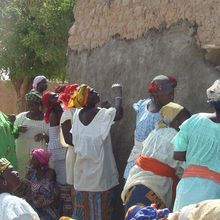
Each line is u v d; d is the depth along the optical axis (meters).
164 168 4.81
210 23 5.55
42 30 16.31
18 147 7.35
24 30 16.67
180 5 5.96
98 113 5.97
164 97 5.25
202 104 5.59
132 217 3.66
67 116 6.28
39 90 7.74
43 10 16.20
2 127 6.93
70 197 6.82
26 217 3.98
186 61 5.83
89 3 7.79
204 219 3.06
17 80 17.97
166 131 4.86
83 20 7.94
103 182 5.94
